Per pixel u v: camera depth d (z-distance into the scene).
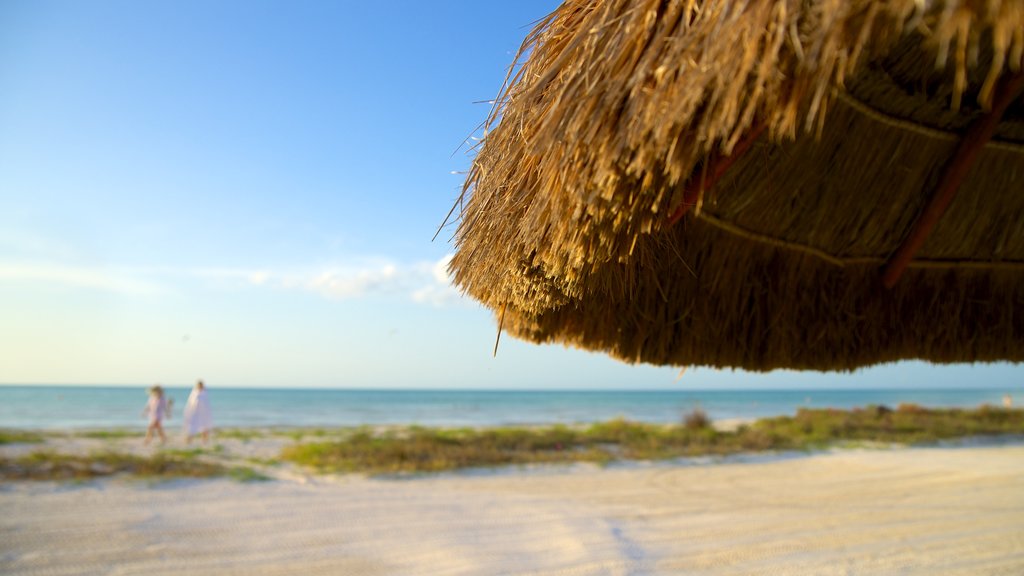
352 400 68.19
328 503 8.35
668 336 2.46
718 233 2.25
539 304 1.93
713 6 1.02
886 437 18.22
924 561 5.77
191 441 15.91
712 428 20.95
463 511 7.96
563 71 1.47
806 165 1.93
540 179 1.52
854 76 1.66
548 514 7.84
